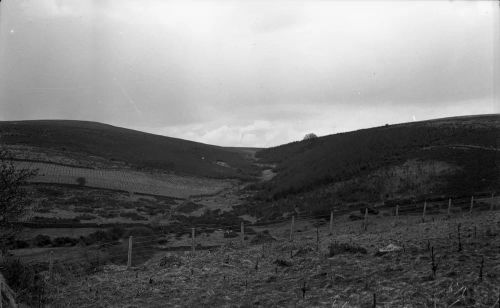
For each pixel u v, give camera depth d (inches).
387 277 445.1
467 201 1352.1
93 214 1770.4
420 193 1605.6
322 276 497.7
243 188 3132.4
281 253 727.7
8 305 351.3
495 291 345.7
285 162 4330.7
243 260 692.1
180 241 1222.9
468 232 628.7
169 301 482.3
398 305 354.9
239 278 557.9
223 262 686.5
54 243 1164.5
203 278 585.9
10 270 555.2
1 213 547.2
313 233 1125.7
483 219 792.3
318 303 397.7
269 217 1770.4
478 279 377.7
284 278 522.3
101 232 1305.4
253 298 449.1
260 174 4057.6
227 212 2089.1
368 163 2202.3
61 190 2218.3
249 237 1220.5
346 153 2691.9
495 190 1446.9
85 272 769.6
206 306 445.4
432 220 1049.5
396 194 1668.3
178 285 555.8
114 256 976.9
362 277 460.1
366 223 1109.1
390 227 1000.9
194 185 3270.2
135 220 1786.4
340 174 2197.3
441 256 487.8
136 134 5241.1
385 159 2177.7
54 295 554.6
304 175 2645.2
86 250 1066.7
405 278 426.9
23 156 2827.3
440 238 610.5
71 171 2765.7
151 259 921.5
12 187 560.1
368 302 375.9
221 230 1446.9
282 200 2113.7
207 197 2790.4
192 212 2135.8
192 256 804.6
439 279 400.8
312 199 1899.6
